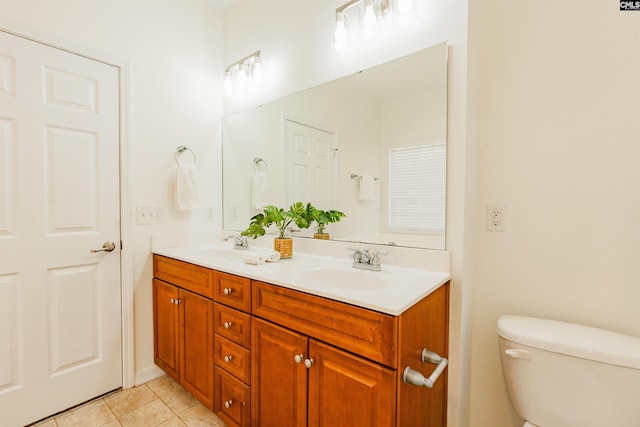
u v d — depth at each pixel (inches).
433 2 52.6
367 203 61.4
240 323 52.9
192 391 64.4
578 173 46.7
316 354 41.8
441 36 51.9
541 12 49.0
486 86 53.7
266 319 48.9
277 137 77.5
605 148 44.8
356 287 52.7
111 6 69.2
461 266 50.3
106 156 68.7
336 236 66.4
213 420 61.8
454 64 50.6
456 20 50.3
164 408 65.4
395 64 57.0
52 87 61.1
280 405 46.8
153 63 76.5
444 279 48.3
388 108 58.3
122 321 71.7
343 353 39.0
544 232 49.3
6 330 56.7
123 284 71.6
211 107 89.4
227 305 55.7
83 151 65.3
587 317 46.3
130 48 72.3
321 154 68.9
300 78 72.4
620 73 43.7
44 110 60.2
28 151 58.5
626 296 43.8
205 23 87.7
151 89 76.2
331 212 67.3
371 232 60.8
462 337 50.5
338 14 60.2
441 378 49.2
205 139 88.0
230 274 54.8
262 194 81.4
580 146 46.5
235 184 89.0
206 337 60.5
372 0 57.2
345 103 64.2
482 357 54.7
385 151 58.8
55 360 62.2
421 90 54.1
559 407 40.1
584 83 46.0
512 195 51.7
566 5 47.1
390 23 57.7
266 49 79.8
